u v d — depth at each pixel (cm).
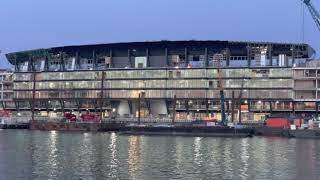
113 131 19212
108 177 6219
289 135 16262
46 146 10894
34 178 6084
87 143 12069
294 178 6306
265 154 9488
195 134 17100
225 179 6181
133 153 9450
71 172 6606
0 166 7144
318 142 13450
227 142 13325
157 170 6912
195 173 6669
